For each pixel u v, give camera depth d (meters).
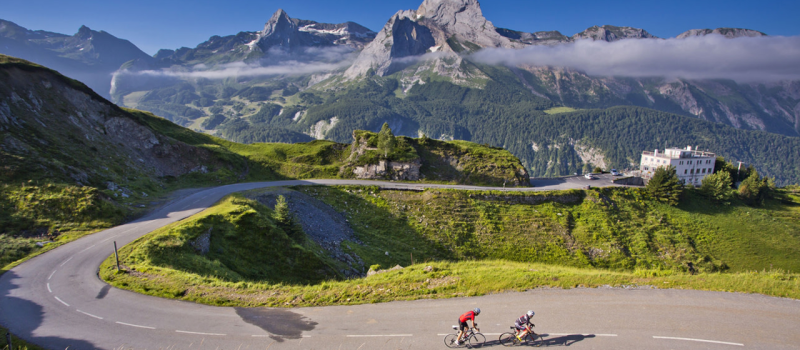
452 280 30.86
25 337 22.39
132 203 57.88
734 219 85.44
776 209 95.62
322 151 104.06
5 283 30.56
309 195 74.19
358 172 91.38
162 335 22.70
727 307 25.12
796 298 25.92
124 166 69.19
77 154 62.56
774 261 71.88
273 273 43.91
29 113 62.78
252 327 23.66
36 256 36.78
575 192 84.31
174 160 81.38
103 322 24.30
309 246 52.22
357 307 26.52
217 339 22.22
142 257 35.94
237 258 44.00
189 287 29.81
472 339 21.89
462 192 80.31
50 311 25.80
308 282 44.22
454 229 70.75
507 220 74.69
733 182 125.81
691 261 69.19
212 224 46.47
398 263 59.31
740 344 20.92
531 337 20.98
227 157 87.06
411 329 23.23
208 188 73.31
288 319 24.77
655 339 21.56
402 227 69.94
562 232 73.06
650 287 28.72
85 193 49.91
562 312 25.05
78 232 43.81
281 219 52.22
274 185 77.06
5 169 48.53
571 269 39.41
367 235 65.81
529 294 27.95
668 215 83.31
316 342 21.81
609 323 23.42
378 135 101.25
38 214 44.66
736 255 73.12
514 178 94.00
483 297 27.66
